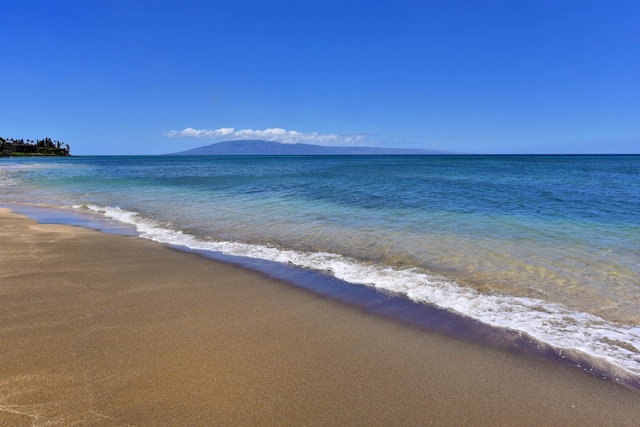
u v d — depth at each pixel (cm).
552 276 649
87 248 834
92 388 319
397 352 402
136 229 1077
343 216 1262
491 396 328
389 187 2333
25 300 522
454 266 709
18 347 387
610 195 1884
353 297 562
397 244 877
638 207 1466
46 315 473
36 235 964
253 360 377
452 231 1016
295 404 308
